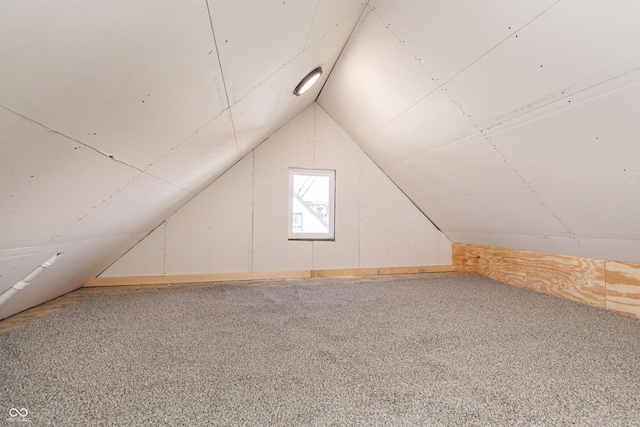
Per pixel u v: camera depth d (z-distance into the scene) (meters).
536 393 1.08
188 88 0.95
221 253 3.01
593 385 1.14
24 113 0.57
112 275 2.74
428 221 3.61
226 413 0.94
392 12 1.58
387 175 3.46
